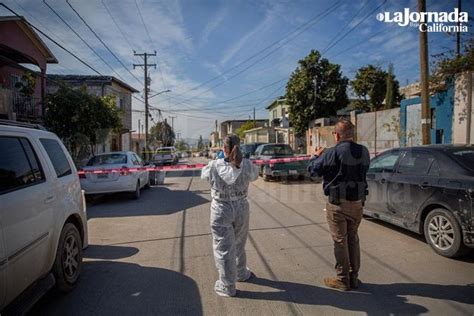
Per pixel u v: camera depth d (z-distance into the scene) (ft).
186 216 25.96
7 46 44.78
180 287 13.34
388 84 76.43
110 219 25.79
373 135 53.31
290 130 95.61
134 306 11.89
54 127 47.55
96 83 83.46
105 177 32.17
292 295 12.45
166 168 35.09
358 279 13.65
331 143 65.16
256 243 18.72
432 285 13.00
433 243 16.52
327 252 17.04
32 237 10.55
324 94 84.79
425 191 16.88
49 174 12.66
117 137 95.66
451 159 16.51
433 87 38.63
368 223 22.34
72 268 13.58
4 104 41.34
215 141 266.16
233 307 11.66
